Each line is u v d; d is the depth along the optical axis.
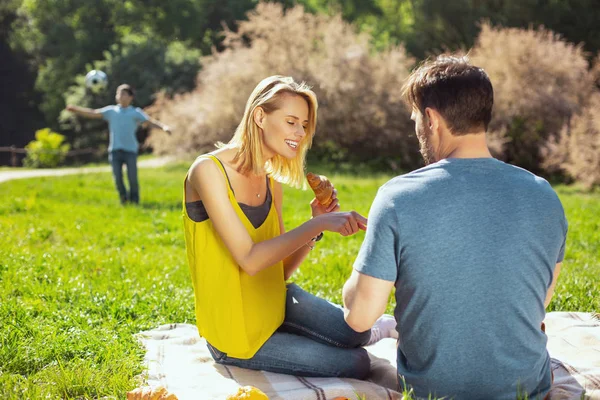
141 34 43.81
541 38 20.81
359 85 20.67
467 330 2.41
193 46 44.03
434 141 2.58
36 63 43.72
